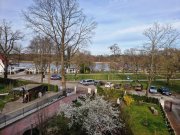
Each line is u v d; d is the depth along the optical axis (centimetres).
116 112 2141
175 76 7706
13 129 2133
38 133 1942
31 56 7138
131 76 7881
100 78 7462
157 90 5562
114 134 2056
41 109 2741
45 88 4588
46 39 5250
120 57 9288
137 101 4006
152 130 2484
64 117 2223
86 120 1933
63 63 4244
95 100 2105
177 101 4559
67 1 4197
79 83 6431
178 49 5991
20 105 3219
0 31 5312
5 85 4891
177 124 2911
